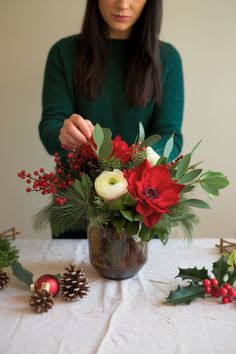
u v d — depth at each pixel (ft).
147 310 2.18
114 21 3.31
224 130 4.81
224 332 1.99
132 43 3.55
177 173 2.20
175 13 4.41
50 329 2.02
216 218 5.14
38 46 4.53
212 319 2.10
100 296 2.34
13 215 5.14
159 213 2.01
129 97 3.54
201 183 2.27
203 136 4.83
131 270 2.46
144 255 2.50
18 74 4.63
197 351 1.84
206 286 2.27
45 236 4.76
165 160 2.23
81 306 2.23
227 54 4.54
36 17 4.43
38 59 4.58
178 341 1.92
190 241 2.68
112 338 1.94
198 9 4.39
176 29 4.46
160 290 2.40
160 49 3.66
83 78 3.54
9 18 4.43
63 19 4.43
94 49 3.52
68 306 2.23
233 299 2.25
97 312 2.17
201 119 4.76
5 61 4.59
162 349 1.86
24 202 5.08
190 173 2.22
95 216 2.14
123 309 2.19
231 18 4.41
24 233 5.16
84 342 1.92
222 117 4.76
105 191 2.05
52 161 4.90
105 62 3.58
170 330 2.00
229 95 4.68
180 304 2.23
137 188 2.03
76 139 2.40
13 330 2.01
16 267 2.46
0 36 4.50
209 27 4.45
